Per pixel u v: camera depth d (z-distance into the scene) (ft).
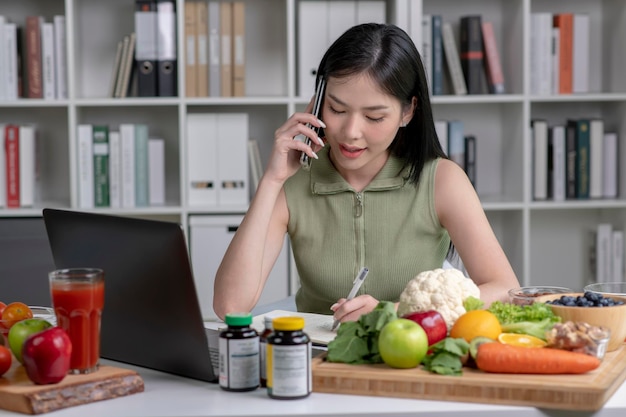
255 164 12.33
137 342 5.44
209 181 12.11
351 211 7.27
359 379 4.76
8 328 5.36
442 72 12.81
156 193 12.28
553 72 12.34
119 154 12.10
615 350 5.29
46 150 12.87
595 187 12.58
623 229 12.70
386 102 6.43
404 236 7.24
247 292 6.78
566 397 4.51
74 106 11.91
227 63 12.03
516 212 12.63
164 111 13.02
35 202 12.48
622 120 12.52
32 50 11.93
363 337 5.02
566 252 13.64
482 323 4.99
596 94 12.23
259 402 4.68
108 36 12.85
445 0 13.06
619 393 4.79
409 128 7.18
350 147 6.55
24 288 8.62
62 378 4.69
